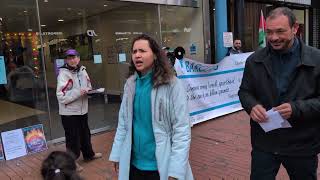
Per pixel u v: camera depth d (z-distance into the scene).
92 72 8.41
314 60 2.75
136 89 2.90
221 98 8.81
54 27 7.59
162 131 2.79
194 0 10.15
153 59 2.83
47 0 7.45
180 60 7.80
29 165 6.01
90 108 8.53
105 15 8.55
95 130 7.80
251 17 12.41
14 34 7.07
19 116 7.15
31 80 7.30
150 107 2.81
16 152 6.51
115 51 8.84
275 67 2.87
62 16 7.73
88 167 5.61
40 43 7.38
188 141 2.77
